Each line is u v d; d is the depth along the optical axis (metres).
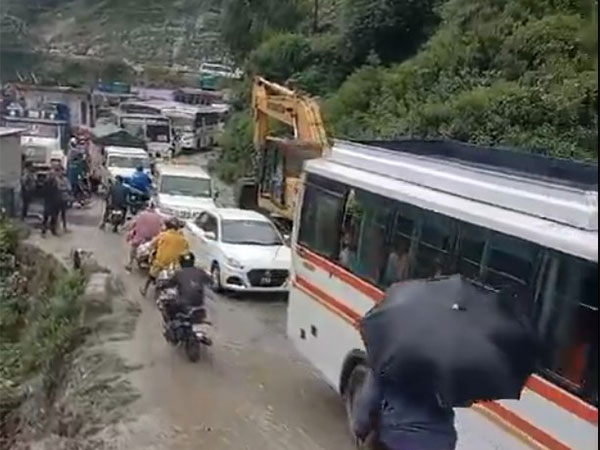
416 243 8.62
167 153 43.53
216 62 74.56
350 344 9.95
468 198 7.98
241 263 16.88
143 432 10.44
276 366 13.00
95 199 30.91
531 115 23.11
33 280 20.22
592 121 22.20
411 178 9.11
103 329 14.62
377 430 7.77
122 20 88.94
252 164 32.16
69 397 12.04
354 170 10.41
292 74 36.78
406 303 6.86
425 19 32.81
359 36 34.12
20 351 15.84
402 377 6.66
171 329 13.15
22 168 26.02
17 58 66.81
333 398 11.64
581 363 6.20
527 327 6.66
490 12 27.86
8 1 87.62
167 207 23.22
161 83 68.31
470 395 6.52
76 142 36.66
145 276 18.66
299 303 11.61
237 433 10.41
